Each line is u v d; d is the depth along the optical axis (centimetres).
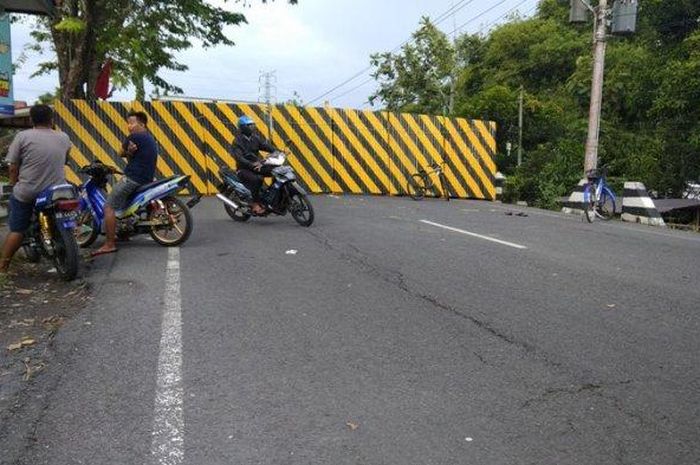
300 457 320
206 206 1330
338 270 721
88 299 591
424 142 1758
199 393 391
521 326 525
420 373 425
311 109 1661
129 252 809
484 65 5053
